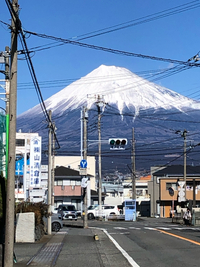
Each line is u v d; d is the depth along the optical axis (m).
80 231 23.80
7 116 17.50
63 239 17.97
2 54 18.80
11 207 9.76
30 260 11.63
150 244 15.88
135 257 12.41
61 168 58.81
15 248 14.26
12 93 10.03
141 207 66.25
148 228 25.97
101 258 12.23
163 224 32.59
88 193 57.09
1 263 10.95
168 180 57.38
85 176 28.83
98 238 17.86
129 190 82.25
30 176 30.62
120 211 49.22
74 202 56.47
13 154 9.87
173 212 40.22
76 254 13.05
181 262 11.33
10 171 9.82
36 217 17.27
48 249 14.14
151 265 10.91
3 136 17.86
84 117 29.80
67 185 56.03
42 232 18.91
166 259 11.92
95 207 45.91
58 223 24.08
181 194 42.28
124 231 23.14
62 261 11.66
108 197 70.50
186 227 27.14
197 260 11.66
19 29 10.12
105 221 41.03
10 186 9.78
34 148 31.11
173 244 15.77
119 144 26.73
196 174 58.75
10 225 9.72
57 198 56.16
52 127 24.16
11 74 10.08
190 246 15.08
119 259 12.04
